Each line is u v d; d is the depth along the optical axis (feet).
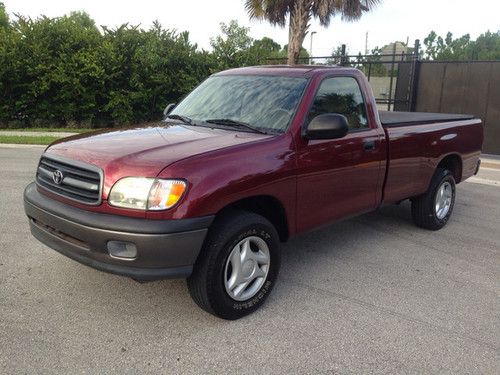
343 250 17.89
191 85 56.08
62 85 52.90
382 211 23.53
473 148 22.11
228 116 14.88
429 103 42.70
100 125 56.44
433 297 14.23
